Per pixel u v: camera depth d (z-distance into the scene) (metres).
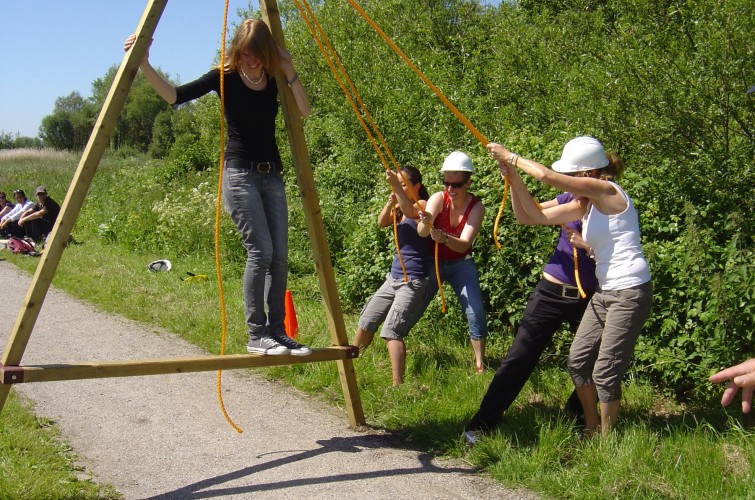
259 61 4.51
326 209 11.06
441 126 11.22
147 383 6.23
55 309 9.02
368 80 12.95
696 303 5.46
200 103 20.91
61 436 5.01
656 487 4.09
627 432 4.52
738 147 6.52
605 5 9.05
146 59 4.23
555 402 5.43
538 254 6.48
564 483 4.19
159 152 51.97
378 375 6.12
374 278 8.23
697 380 5.46
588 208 4.54
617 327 4.39
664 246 5.93
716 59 6.40
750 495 3.88
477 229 5.92
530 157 7.09
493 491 4.23
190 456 4.72
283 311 4.91
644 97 6.81
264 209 4.74
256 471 4.49
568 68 9.34
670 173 6.48
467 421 5.07
